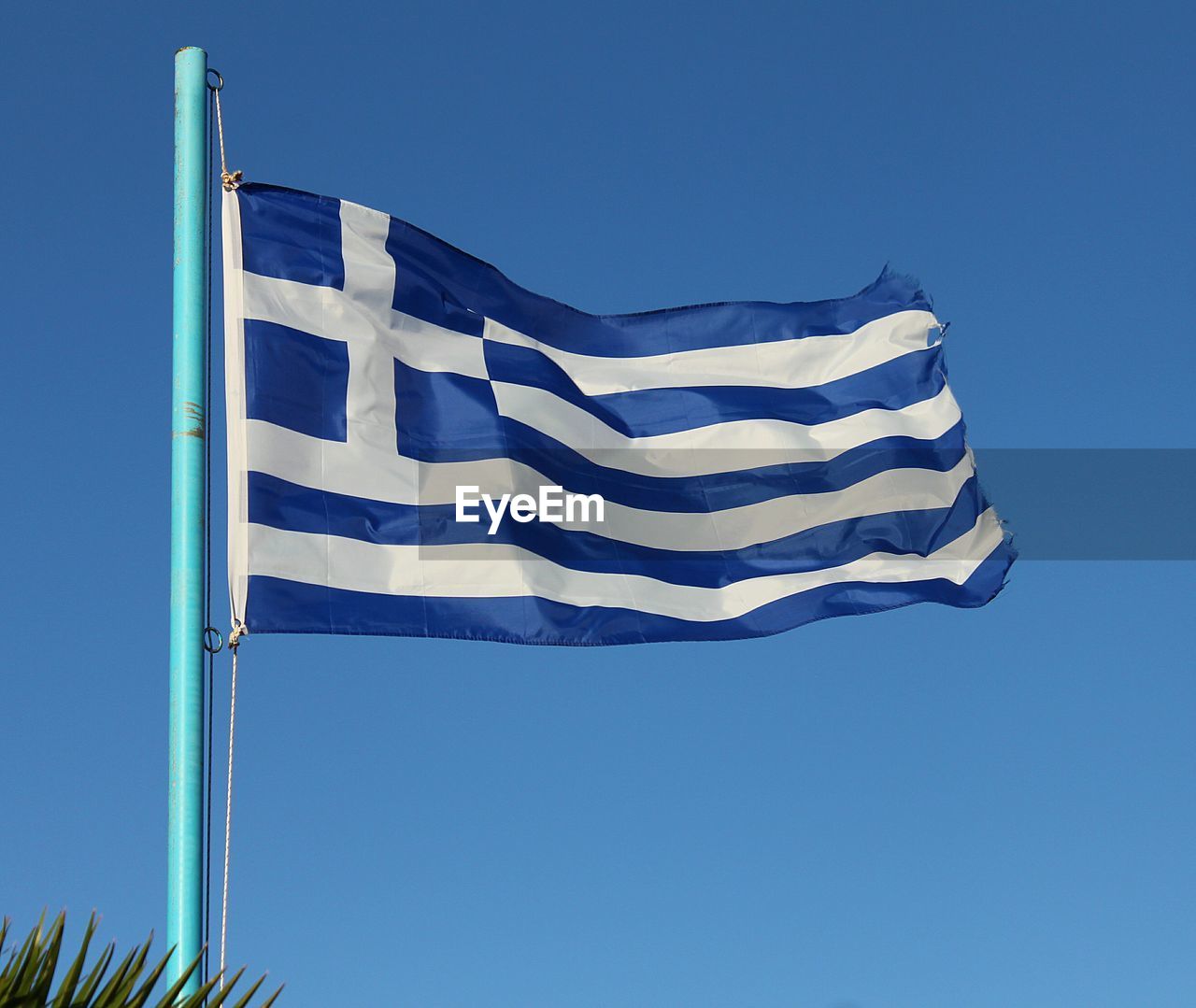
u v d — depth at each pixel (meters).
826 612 13.15
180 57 11.59
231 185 11.91
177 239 11.11
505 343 13.06
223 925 9.47
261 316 11.69
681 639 12.55
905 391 14.35
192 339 10.82
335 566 11.21
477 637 11.48
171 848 9.52
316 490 11.41
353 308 12.13
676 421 13.75
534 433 12.64
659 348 14.20
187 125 11.42
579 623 12.10
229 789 9.79
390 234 12.62
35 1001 6.81
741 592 13.09
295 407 11.55
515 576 11.82
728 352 14.30
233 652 10.62
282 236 12.05
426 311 12.62
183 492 10.36
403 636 11.21
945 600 13.45
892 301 14.80
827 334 14.56
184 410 10.58
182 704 9.87
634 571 12.70
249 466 11.19
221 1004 7.22
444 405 12.34
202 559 10.27
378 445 11.79
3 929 6.95
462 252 13.13
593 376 13.81
